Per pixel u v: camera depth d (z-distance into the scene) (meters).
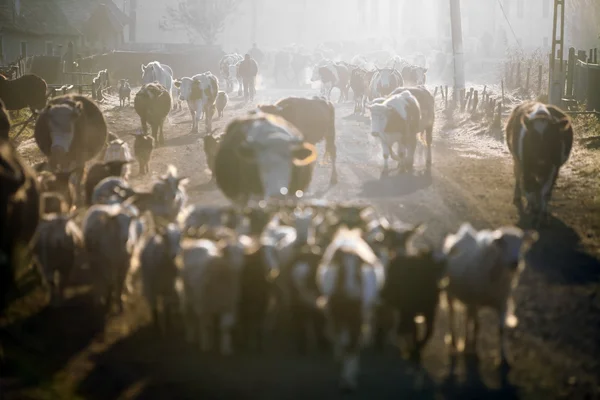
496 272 10.44
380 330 10.75
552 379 10.09
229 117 38.06
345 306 9.18
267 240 10.51
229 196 14.45
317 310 10.09
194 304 10.40
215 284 10.21
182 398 9.43
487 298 10.54
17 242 11.31
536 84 43.88
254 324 10.59
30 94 32.59
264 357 10.51
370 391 9.61
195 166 24.23
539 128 17.08
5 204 10.46
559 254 15.17
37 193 11.91
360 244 9.81
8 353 10.51
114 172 16.27
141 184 20.98
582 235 16.47
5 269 10.52
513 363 10.55
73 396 9.44
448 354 10.75
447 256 10.73
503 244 10.49
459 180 22.19
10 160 11.23
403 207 18.56
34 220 11.83
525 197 18.28
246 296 10.40
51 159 18.89
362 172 23.55
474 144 29.91
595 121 30.97
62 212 13.95
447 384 9.88
